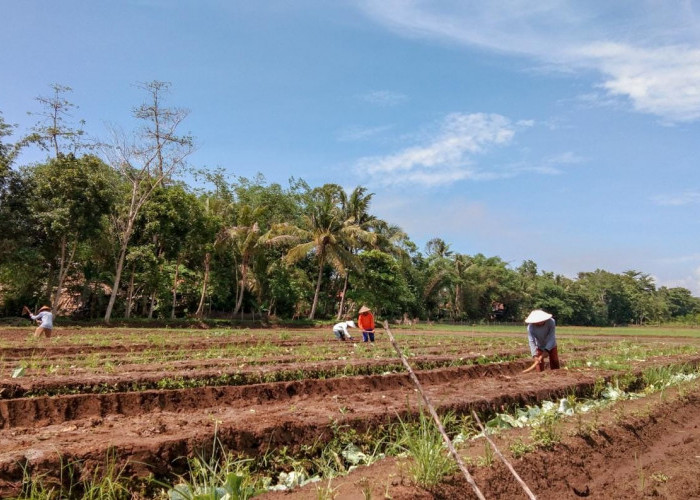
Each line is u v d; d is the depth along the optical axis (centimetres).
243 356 1352
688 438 739
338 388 955
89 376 880
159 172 3164
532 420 718
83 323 2733
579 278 10088
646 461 650
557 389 923
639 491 547
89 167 2780
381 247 4438
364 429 661
